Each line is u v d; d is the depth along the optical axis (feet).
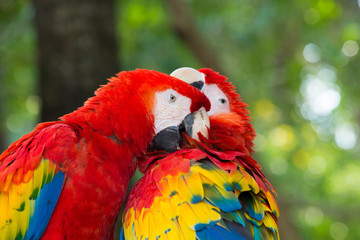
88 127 10.22
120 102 10.46
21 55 35.60
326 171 55.31
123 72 11.09
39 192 9.86
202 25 35.53
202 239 8.32
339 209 38.55
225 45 38.22
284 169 52.31
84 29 19.21
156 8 33.78
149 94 10.85
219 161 9.61
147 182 9.64
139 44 34.09
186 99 11.01
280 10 34.27
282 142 52.54
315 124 51.44
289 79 38.52
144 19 34.01
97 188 9.93
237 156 10.23
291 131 50.44
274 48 38.34
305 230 46.16
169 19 32.27
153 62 34.17
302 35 38.22
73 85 18.79
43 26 19.57
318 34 38.42
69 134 10.04
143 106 10.66
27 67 36.76
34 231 9.91
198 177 8.98
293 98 42.73
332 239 45.73
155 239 8.66
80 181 9.81
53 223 9.89
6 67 36.06
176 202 8.77
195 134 10.82
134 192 9.98
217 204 8.67
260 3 34.22
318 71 41.68
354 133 53.16
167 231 8.58
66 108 18.67
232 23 36.96
